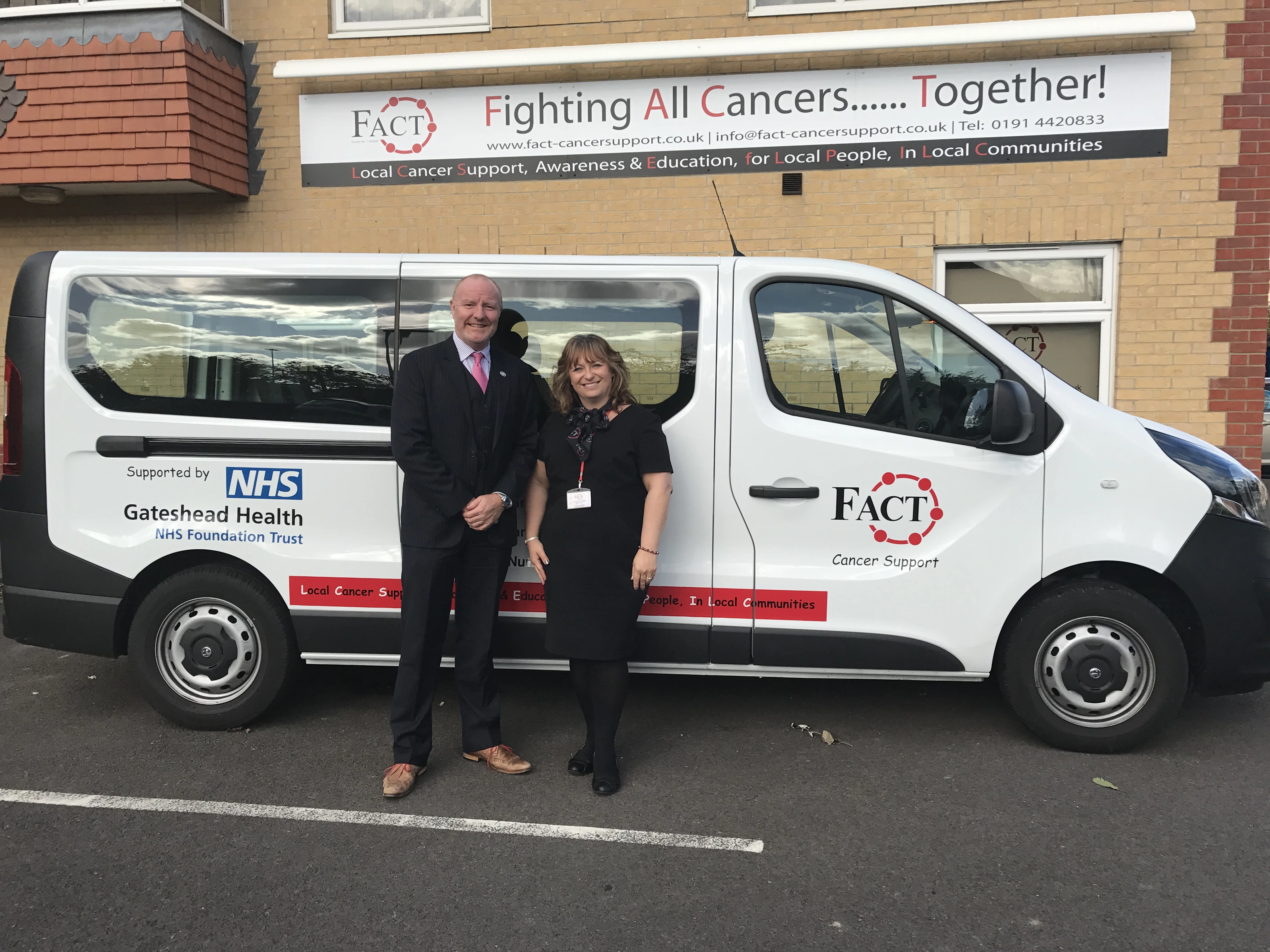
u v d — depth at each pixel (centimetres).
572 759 367
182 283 396
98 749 389
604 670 345
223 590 398
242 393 395
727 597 383
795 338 381
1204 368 711
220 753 385
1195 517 366
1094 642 372
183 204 795
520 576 391
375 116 771
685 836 315
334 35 770
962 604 375
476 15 765
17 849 306
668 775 363
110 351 397
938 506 373
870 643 378
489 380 349
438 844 310
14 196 798
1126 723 373
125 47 712
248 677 404
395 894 279
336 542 393
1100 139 704
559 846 309
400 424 338
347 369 392
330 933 260
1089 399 377
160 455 396
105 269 397
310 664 419
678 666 390
